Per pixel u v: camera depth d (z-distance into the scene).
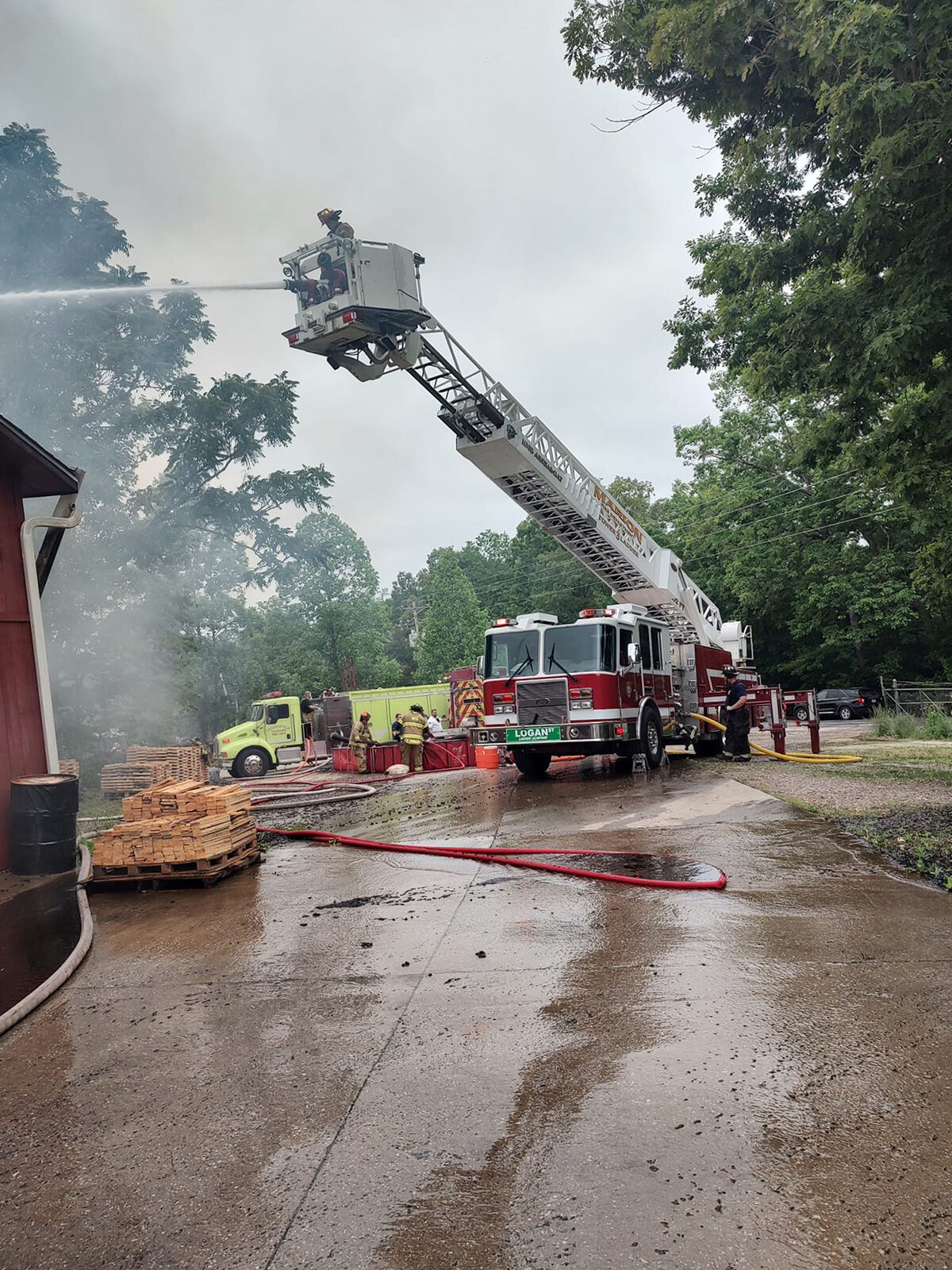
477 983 4.48
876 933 4.85
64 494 10.02
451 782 15.18
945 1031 3.55
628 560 14.74
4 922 6.58
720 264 12.27
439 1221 2.49
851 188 9.10
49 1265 2.42
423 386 11.70
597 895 6.11
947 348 9.11
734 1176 2.62
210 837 7.52
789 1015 3.79
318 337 10.02
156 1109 3.34
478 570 83.44
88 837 10.91
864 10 7.15
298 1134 3.06
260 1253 2.41
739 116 10.40
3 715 8.94
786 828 8.10
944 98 7.27
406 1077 3.45
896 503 32.97
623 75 10.27
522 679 13.43
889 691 31.88
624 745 13.96
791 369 10.32
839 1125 2.88
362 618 68.56
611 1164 2.73
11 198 24.03
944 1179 2.55
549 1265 2.27
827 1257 2.24
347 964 4.98
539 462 12.83
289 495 29.08
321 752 30.48
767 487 39.09
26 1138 3.19
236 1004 4.46
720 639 19.22
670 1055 3.48
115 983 4.97
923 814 8.21
